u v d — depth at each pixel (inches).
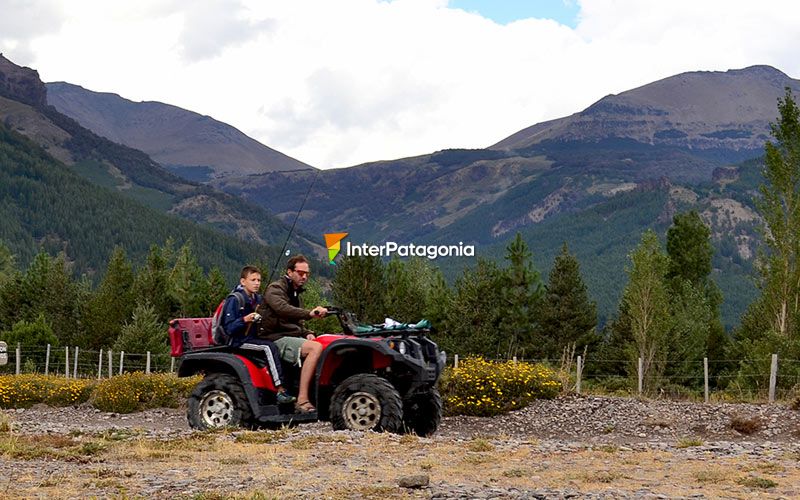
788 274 1198.3
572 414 732.0
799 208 1196.5
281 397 426.6
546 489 283.7
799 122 1210.6
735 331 1931.6
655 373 1478.8
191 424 437.1
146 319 1966.0
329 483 291.7
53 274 2748.5
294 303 444.5
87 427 488.4
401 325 437.4
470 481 301.1
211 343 447.8
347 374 441.4
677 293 2097.7
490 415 741.9
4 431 455.2
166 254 2837.1
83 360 2010.3
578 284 2367.1
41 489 278.2
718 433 657.0
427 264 2736.2
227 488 281.7
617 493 275.0
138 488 281.7
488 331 2145.7
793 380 903.1
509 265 2305.6
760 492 281.9
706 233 2160.4
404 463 335.3
